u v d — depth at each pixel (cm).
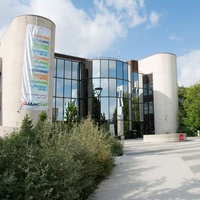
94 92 3306
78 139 671
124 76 3462
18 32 2355
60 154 461
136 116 4319
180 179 772
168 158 1280
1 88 2672
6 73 2478
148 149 1859
